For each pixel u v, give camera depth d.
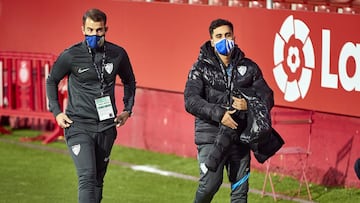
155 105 28.70
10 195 23.12
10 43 32.94
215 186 17.22
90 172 17.56
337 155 23.53
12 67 32.00
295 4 25.69
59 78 18.17
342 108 22.56
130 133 29.61
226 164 17.45
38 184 24.47
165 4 27.34
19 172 26.02
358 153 22.98
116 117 18.30
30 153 28.88
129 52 28.61
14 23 32.72
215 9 25.72
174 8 27.05
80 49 17.81
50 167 26.73
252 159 25.61
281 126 24.78
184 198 22.95
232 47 16.78
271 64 24.25
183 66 27.03
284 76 23.91
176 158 27.75
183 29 26.84
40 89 31.38
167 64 27.55
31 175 25.61
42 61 31.44
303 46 23.30
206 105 16.61
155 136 28.81
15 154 28.73
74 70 17.84
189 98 16.84
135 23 28.33
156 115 28.72
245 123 16.91
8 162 27.45
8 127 33.69
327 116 23.69
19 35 32.56
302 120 23.98
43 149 29.48
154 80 28.00
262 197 22.83
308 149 23.53
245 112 16.81
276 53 24.06
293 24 23.50
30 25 32.16
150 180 25.05
